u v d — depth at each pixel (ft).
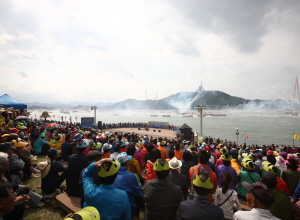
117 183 12.92
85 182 10.90
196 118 595.47
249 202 9.63
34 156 33.14
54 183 19.85
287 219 12.92
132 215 13.33
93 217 6.72
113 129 176.86
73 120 414.82
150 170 16.90
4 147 17.40
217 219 9.05
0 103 62.18
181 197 11.64
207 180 9.68
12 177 18.89
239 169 22.49
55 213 16.25
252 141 220.64
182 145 54.44
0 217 9.77
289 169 20.26
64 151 29.84
